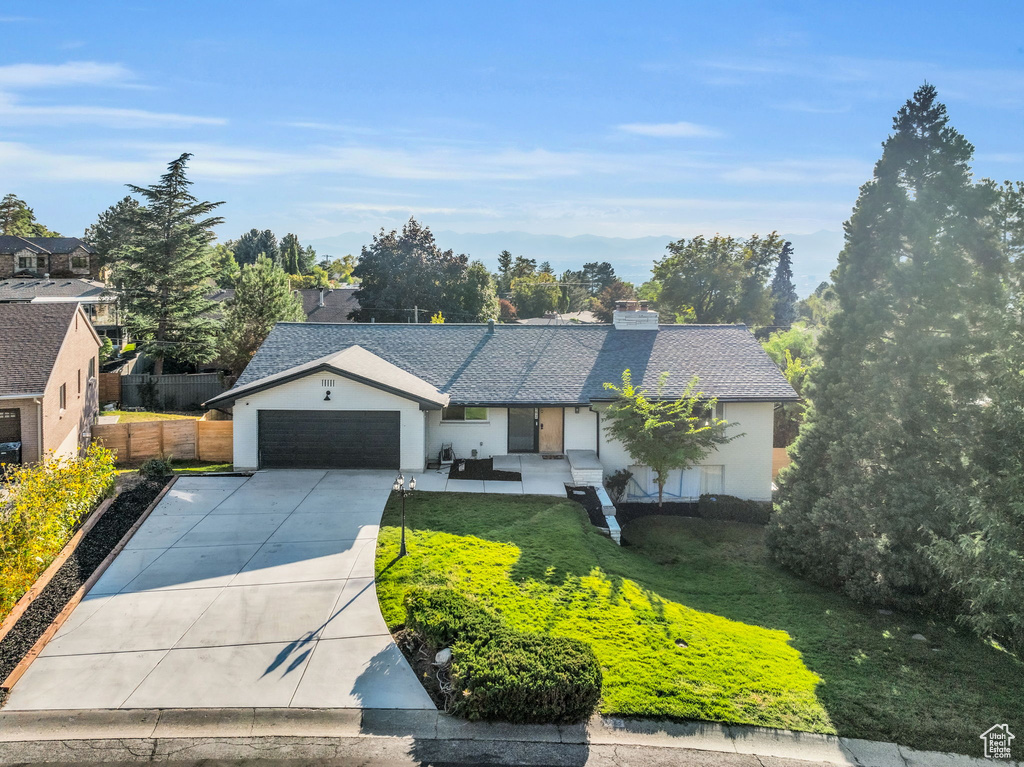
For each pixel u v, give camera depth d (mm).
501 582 14047
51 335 24828
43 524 13695
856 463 16672
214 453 24922
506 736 9695
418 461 22281
